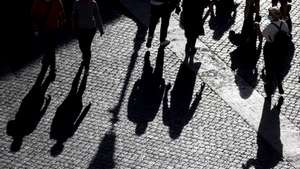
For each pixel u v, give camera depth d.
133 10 18.53
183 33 17.75
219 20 18.17
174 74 16.31
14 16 18.03
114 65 16.53
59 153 14.06
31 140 14.38
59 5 16.09
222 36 17.59
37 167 13.75
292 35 17.64
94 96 15.59
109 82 16.00
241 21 18.14
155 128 14.72
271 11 15.00
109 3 18.77
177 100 15.50
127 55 16.88
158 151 14.13
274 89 15.85
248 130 14.72
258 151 14.19
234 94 15.72
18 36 17.36
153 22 16.86
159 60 16.73
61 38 17.34
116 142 14.34
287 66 16.55
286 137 14.54
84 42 16.03
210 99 15.56
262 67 16.58
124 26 17.91
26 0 18.58
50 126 14.74
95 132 14.59
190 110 15.23
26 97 15.50
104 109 15.23
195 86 15.95
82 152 14.09
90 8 15.60
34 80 15.99
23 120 14.88
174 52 17.02
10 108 15.20
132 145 14.27
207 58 16.84
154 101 15.46
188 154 14.08
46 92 15.66
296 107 15.35
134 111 15.17
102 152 14.09
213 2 18.56
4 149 14.14
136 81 16.05
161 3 16.48
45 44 17.08
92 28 15.80
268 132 14.66
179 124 14.84
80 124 14.80
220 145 14.31
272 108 15.31
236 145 14.33
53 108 15.22
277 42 14.99
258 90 15.85
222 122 14.93
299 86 15.95
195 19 16.42
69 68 16.39
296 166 13.88
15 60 16.56
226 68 16.53
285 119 15.02
